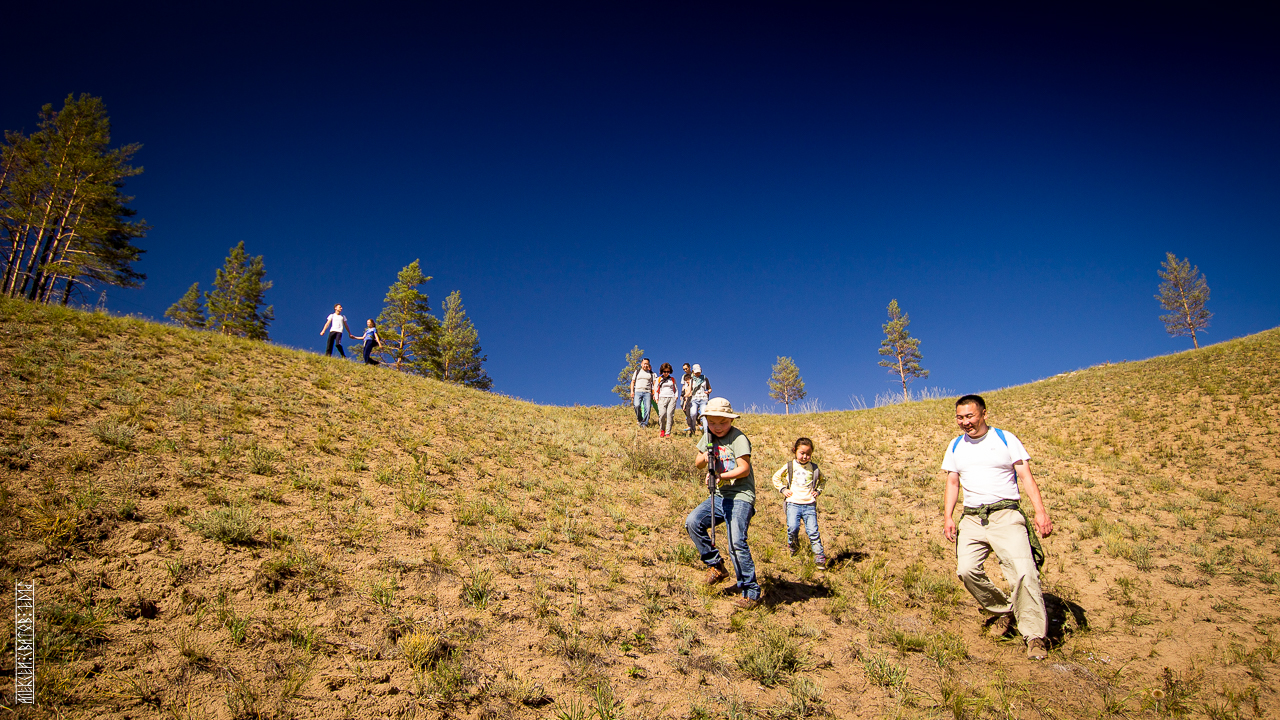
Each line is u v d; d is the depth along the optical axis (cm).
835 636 436
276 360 1118
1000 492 437
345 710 281
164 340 992
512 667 340
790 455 1213
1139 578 573
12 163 2792
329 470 604
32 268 2730
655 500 773
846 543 700
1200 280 4175
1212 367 1489
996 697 350
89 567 343
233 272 4188
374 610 370
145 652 291
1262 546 649
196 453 551
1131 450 1056
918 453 1187
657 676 353
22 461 445
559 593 445
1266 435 996
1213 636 446
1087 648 424
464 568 454
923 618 484
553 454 909
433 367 3869
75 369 704
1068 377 1905
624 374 4303
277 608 350
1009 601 431
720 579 493
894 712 331
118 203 3059
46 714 242
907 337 4725
